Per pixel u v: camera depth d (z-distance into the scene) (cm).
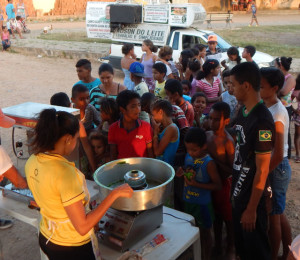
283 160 295
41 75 1270
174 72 686
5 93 1030
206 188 317
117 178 271
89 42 1852
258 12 3616
